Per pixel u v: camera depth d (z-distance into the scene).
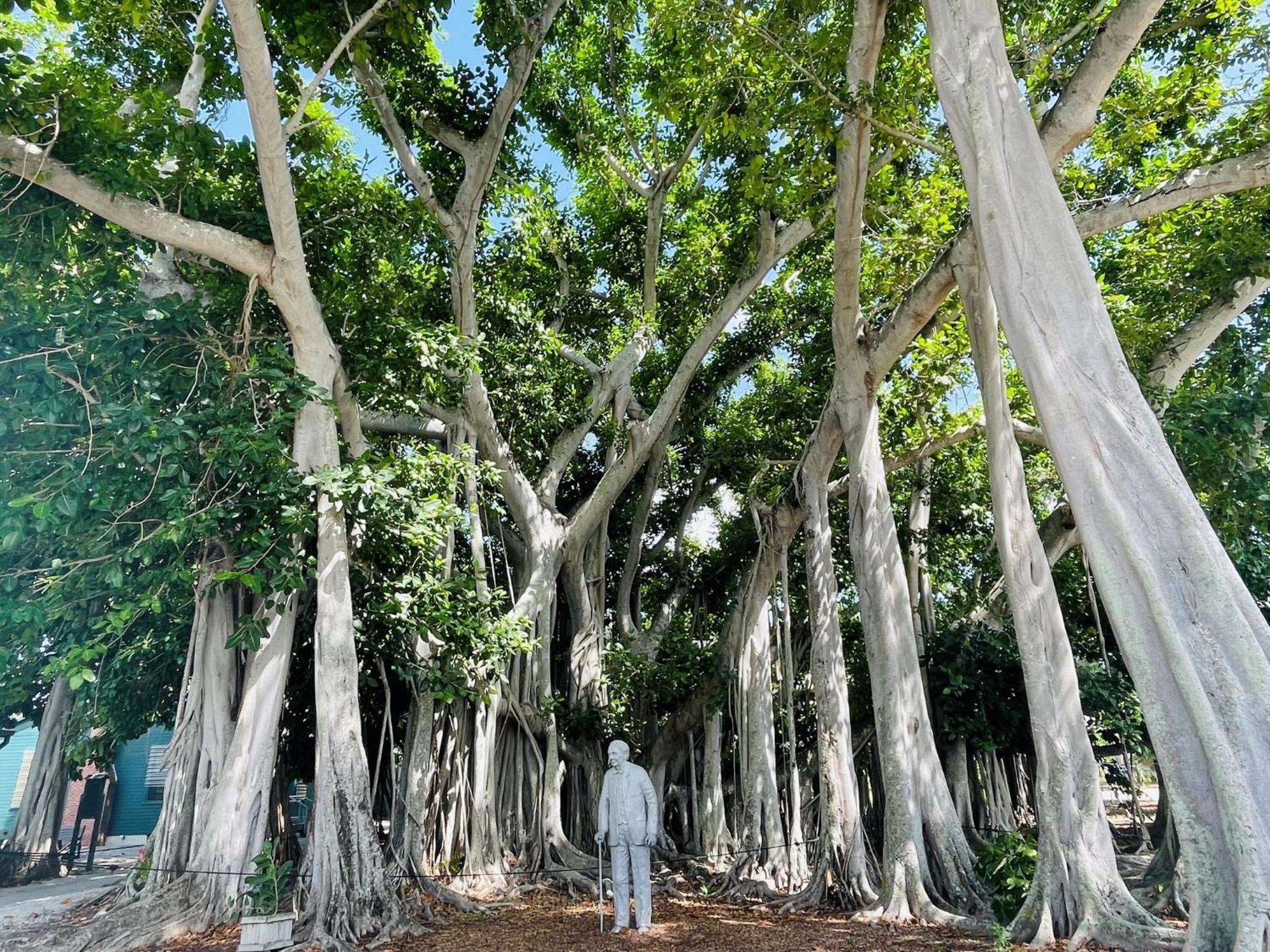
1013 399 12.71
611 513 16.88
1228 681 4.34
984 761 13.71
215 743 7.89
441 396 10.53
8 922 8.02
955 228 11.06
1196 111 9.07
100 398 7.48
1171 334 11.08
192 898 7.10
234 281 8.95
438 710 11.17
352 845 7.32
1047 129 7.55
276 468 7.29
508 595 12.88
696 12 9.05
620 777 8.16
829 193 10.73
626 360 14.76
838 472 15.41
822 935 7.40
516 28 11.38
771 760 11.77
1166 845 8.30
